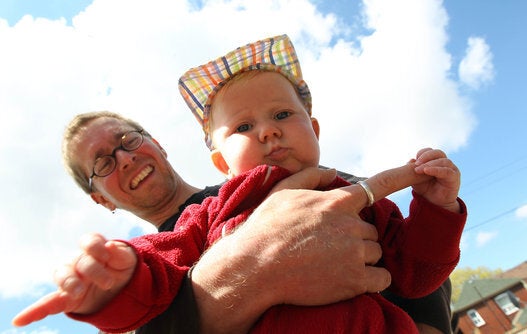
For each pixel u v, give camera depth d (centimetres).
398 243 181
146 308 131
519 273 3856
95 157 329
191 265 169
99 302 116
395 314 152
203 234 182
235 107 206
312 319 141
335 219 154
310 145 196
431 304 205
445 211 171
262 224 153
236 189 178
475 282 3878
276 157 188
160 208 335
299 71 249
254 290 143
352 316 142
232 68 222
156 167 333
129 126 353
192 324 140
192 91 238
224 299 143
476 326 3628
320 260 145
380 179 170
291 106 205
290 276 143
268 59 239
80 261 104
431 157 178
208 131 234
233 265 146
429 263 176
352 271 147
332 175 190
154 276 138
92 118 352
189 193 351
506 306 3569
